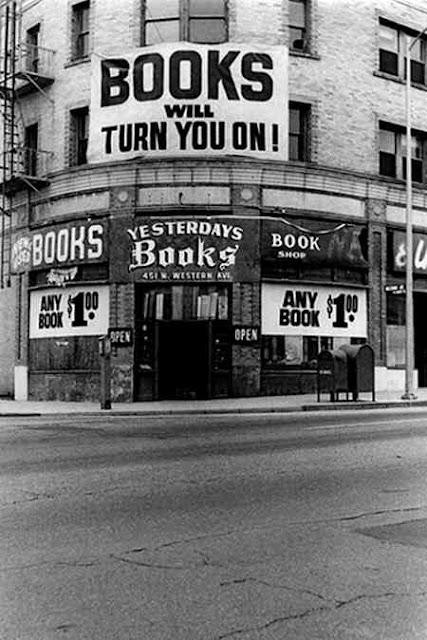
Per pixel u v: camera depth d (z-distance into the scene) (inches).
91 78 1003.3
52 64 1069.8
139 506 304.5
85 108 1035.3
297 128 1027.9
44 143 1078.4
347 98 1048.8
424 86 1128.8
